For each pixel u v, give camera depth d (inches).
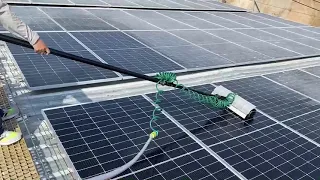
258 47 155.8
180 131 75.7
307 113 92.9
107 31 142.3
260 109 91.9
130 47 126.3
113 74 99.2
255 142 75.2
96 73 98.3
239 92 101.9
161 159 65.1
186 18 199.6
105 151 65.6
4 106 75.0
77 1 187.9
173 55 125.1
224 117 84.9
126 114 80.1
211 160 66.7
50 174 61.2
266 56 141.1
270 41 171.9
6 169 58.1
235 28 192.4
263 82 113.0
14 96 83.4
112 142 68.6
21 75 92.4
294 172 66.1
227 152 70.2
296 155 71.9
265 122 84.8
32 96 84.5
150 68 108.0
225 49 144.3
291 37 190.4
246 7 334.3
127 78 98.0
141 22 169.0
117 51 119.5
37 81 88.6
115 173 58.0
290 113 91.7
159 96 92.2
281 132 80.7
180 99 92.0
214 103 87.2
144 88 96.6
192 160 65.9
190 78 108.3
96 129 72.4
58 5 171.2
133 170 61.0
